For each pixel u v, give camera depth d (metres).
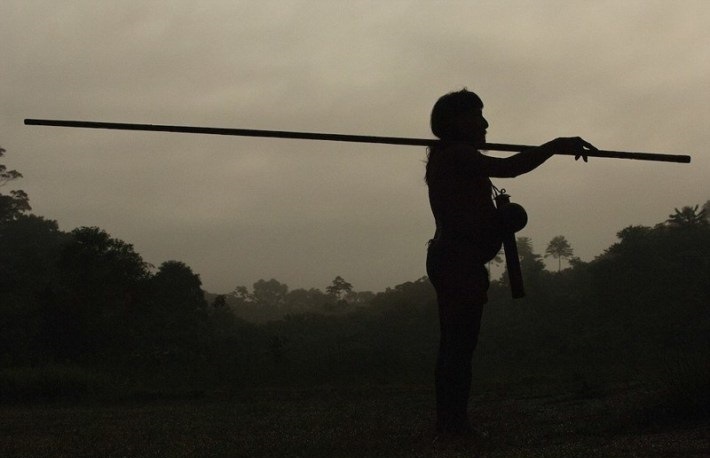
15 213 92.69
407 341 44.72
